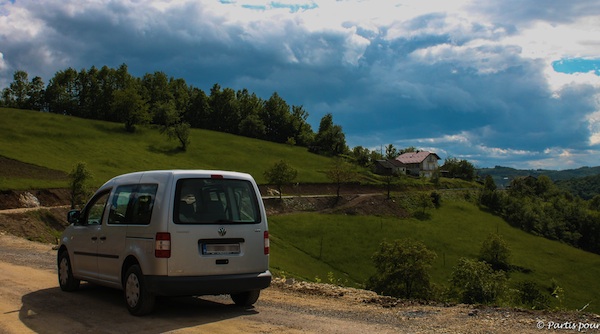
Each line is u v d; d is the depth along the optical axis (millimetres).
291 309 7918
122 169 78688
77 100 144750
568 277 63656
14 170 60688
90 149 87625
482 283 17062
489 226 84562
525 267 65250
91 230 8727
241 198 7898
